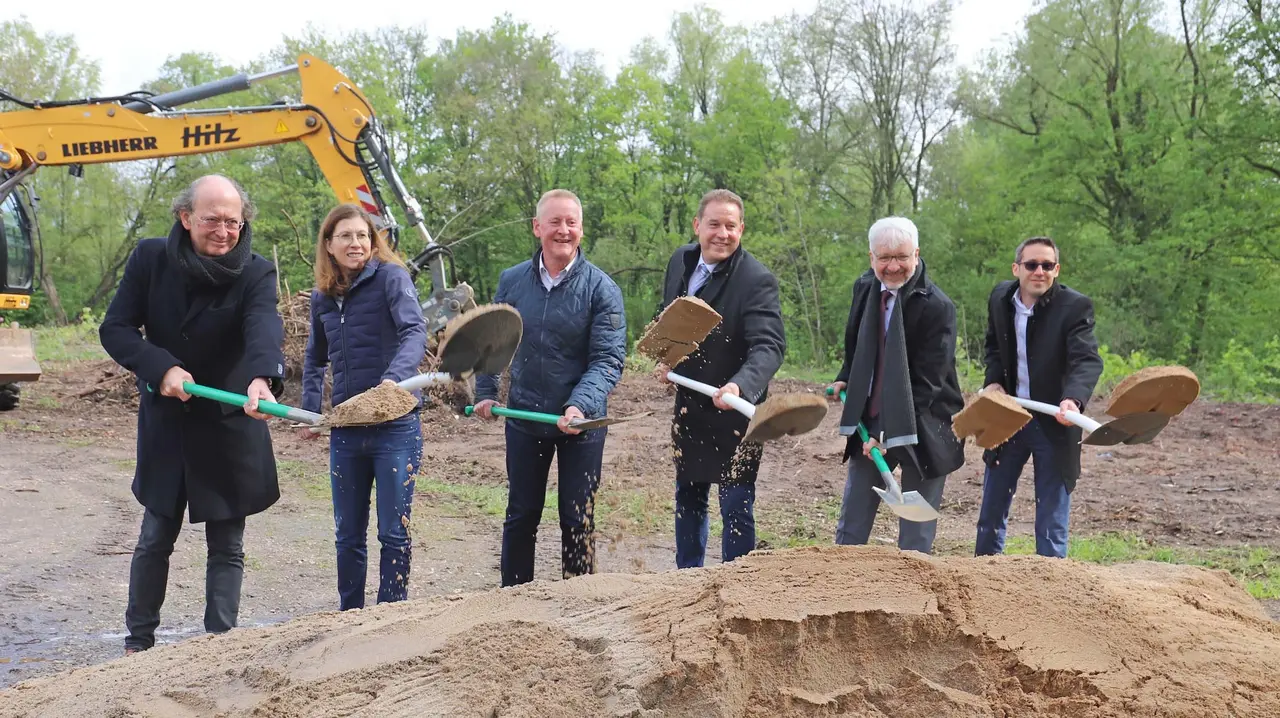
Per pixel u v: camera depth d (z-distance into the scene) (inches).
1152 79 1168.2
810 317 1323.8
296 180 1384.1
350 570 185.0
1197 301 1122.7
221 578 177.5
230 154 1417.3
